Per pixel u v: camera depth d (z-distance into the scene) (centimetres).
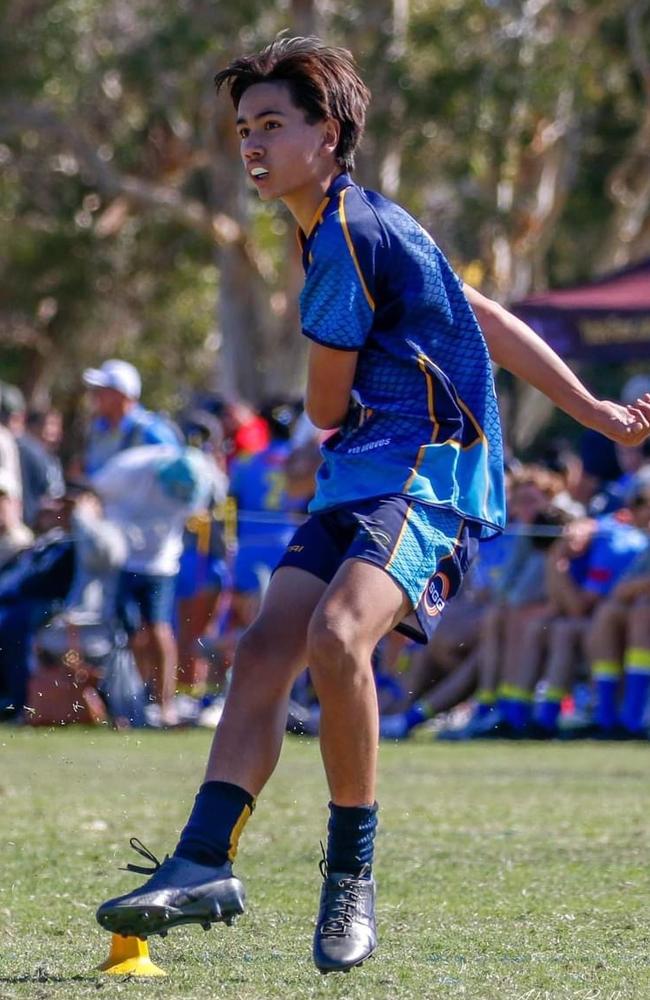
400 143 7988
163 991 1118
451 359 1169
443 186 8762
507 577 3591
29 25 8094
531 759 3036
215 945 1309
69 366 11788
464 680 3603
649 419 1215
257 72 1182
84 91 8444
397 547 1119
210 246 10188
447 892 1572
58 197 9956
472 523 1170
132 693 3519
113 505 3550
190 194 10075
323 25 7744
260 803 2322
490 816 2172
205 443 4419
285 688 1163
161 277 10906
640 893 1564
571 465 4409
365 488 1148
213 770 1147
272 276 9019
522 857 1800
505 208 8469
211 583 3688
